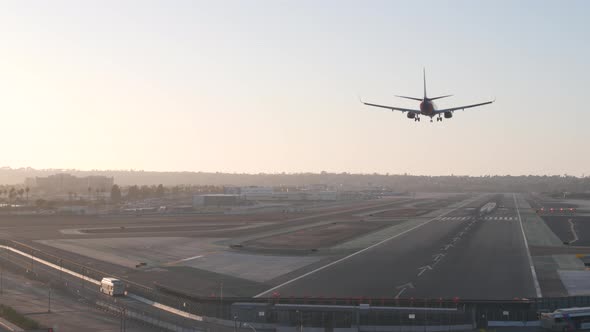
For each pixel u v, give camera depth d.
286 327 74.81
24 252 138.62
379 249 140.00
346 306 78.06
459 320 74.75
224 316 78.25
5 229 192.00
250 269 115.00
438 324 74.12
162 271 113.75
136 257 132.00
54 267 119.62
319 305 79.38
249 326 75.25
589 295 87.06
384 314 74.31
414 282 99.50
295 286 97.38
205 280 104.00
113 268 117.50
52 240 162.62
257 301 83.94
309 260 125.50
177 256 133.38
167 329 74.12
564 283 97.94
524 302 79.50
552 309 78.56
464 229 181.50
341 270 112.00
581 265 115.06
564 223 199.62
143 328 75.06
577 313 73.69
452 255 128.88
